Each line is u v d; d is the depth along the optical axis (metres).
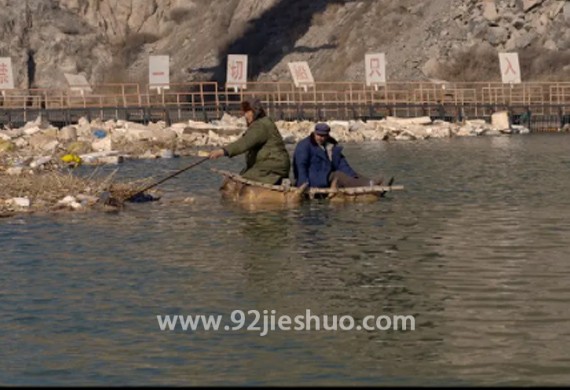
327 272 23.33
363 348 17.22
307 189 36.03
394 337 17.86
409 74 118.75
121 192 36.81
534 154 59.78
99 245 27.28
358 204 35.25
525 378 15.55
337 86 120.12
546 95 109.94
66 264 24.73
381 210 33.66
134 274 23.39
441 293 21.09
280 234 28.81
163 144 67.62
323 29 135.25
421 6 127.81
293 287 21.81
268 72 133.25
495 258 24.86
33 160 51.31
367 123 85.19
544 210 33.44
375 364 16.34
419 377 15.66
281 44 137.00
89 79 144.00
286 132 78.69
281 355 16.89
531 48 118.06
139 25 154.25
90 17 152.62
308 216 32.28
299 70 94.19
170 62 144.25
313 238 28.05
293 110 97.31
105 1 155.50
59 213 33.44
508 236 28.16
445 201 36.09
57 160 54.00
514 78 99.31
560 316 19.12
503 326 18.47
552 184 41.84
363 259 24.92
